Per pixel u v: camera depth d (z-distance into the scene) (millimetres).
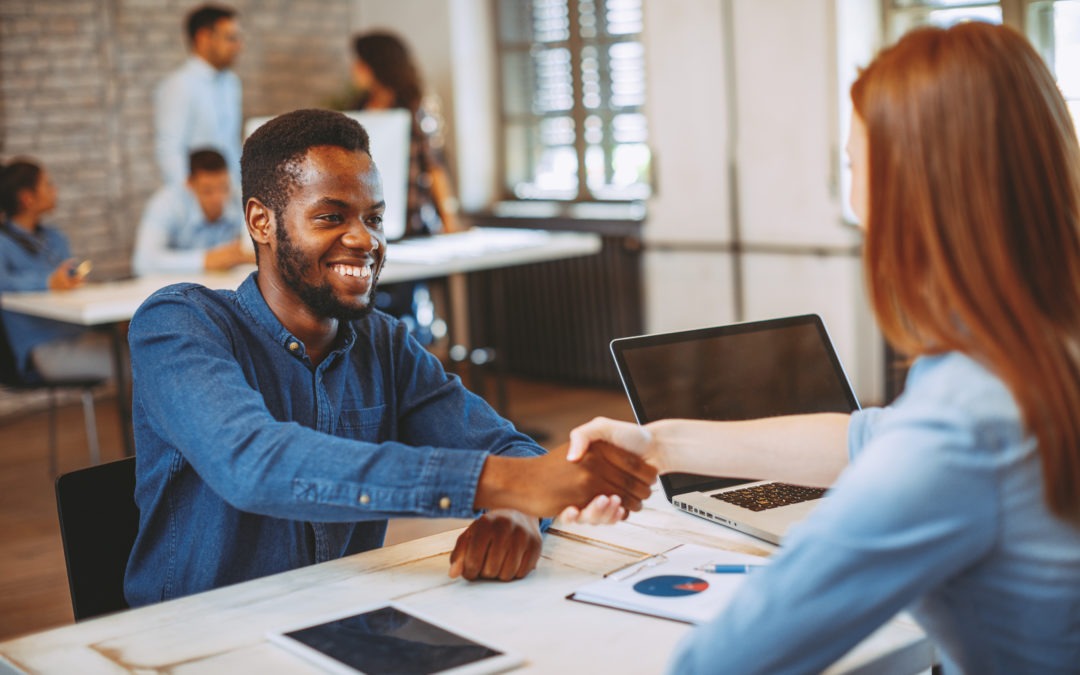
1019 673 940
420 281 5480
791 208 5281
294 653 1164
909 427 894
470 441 1728
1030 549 894
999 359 894
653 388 1713
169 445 1539
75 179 6285
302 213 1539
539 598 1301
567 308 6348
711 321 5723
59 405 6402
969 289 917
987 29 939
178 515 1558
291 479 1326
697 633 941
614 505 1363
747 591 917
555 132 6555
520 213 6570
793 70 5160
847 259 5109
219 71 5770
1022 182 918
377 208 1586
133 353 1515
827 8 4973
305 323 1619
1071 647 920
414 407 1759
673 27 5621
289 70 6965
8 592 3545
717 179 5551
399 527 3705
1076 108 4191
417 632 1192
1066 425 871
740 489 1716
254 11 6785
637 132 6105
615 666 1105
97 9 6266
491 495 1334
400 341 1770
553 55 6469
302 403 1614
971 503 871
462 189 6824
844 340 5172
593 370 6301
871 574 872
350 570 1424
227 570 1535
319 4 7051
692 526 1573
